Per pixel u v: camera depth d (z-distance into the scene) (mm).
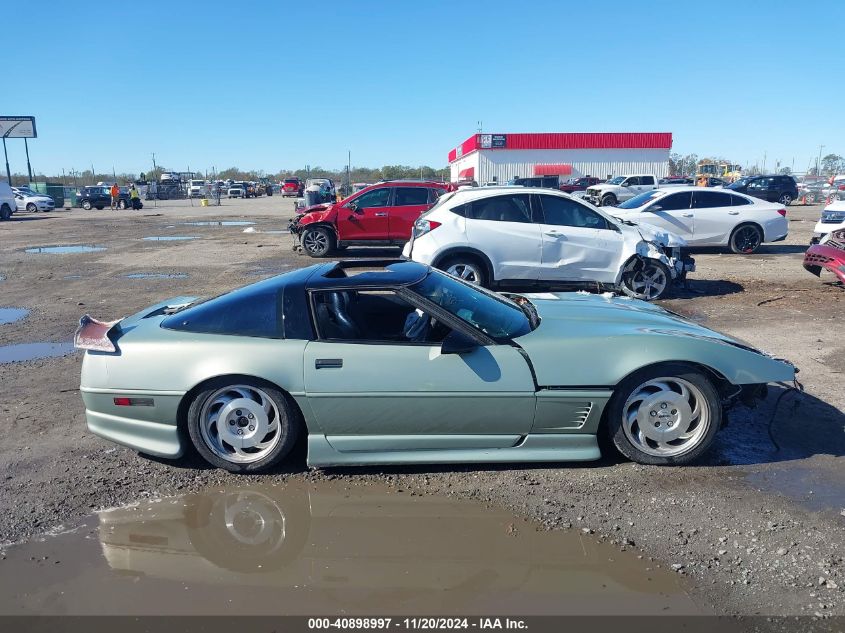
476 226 9125
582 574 3006
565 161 59031
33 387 5844
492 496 3754
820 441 4402
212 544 3312
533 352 3906
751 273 11648
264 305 4090
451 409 3916
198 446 4043
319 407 3916
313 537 3355
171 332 4098
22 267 14156
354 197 15055
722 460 4141
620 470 4035
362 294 4488
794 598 2809
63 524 3531
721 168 68000
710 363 3918
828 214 16000
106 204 43344
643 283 9234
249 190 64375
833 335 7160
